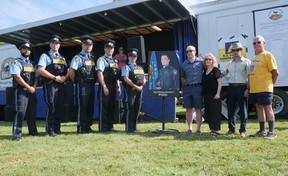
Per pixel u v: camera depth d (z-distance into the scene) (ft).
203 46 25.72
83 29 34.81
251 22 23.63
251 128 18.56
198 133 16.52
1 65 39.70
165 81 17.52
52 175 9.14
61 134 17.11
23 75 16.05
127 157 11.12
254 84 14.66
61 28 34.01
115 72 18.31
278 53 22.54
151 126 20.84
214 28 25.26
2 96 34.01
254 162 10.07
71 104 27.25
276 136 14.66
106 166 9.94
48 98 16.84
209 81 16.40
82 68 17.26
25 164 10.53
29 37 37.24
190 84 16.78
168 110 25.07
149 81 17.62
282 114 23.18
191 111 17.20
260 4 23.35
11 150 12.88
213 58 16.49
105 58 18.16
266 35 23.00
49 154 11.90
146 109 25.79
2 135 17.90
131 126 17.95
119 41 40.50
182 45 28.60
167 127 20.15
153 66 17.72
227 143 13.21
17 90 15.97
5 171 9.71
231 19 24.52
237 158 10.65
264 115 15.08
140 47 19.33
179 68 17.66
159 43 38.70
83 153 11.89
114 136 15.80
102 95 17.89
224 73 16.25
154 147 12.75
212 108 16.33
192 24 26.32
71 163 10.37
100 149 12.59
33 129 17.51
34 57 42.34
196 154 11.39
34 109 17.49
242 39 23.89
